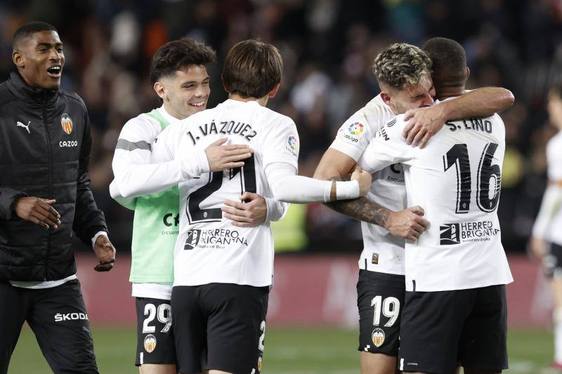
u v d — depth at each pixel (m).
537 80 63.00
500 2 66.88
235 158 21.11
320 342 45.56
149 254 23.05
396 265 22.59
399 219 21.39
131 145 22.58
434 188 21.34
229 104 21.91
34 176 23.25
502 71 62.47
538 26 66.62
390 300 22.61
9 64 61.88
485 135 21.77
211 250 21.30
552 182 38.28
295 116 59.56
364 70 62.66
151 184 21.44
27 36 23.16
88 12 67.56
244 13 65.81
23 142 23.12
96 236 24.52
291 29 66.00
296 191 21.06
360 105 61.25
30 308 23.70
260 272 21.38
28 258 23.22
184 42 23.33
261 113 21.66
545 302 51.44
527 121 60.03
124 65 64.44
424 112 21.41
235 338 21.03
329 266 52.38
